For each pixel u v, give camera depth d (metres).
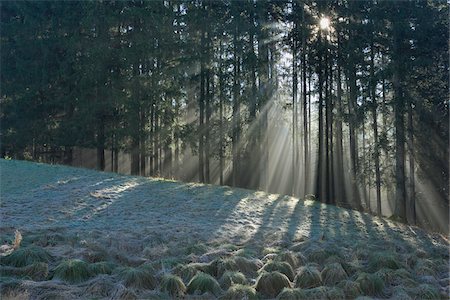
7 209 12.07
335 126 24.64
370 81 19.67
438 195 21.02
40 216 11.63
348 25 20.64
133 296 6.20
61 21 24.20
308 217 14.59
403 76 18.86
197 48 21.62
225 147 22.50
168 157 24.48
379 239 12.32
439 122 19.56
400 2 19.38
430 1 19.67
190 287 6.75
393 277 7.53
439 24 18.92
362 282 7.01
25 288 6.28
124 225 11.25
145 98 20.98
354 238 11.95
